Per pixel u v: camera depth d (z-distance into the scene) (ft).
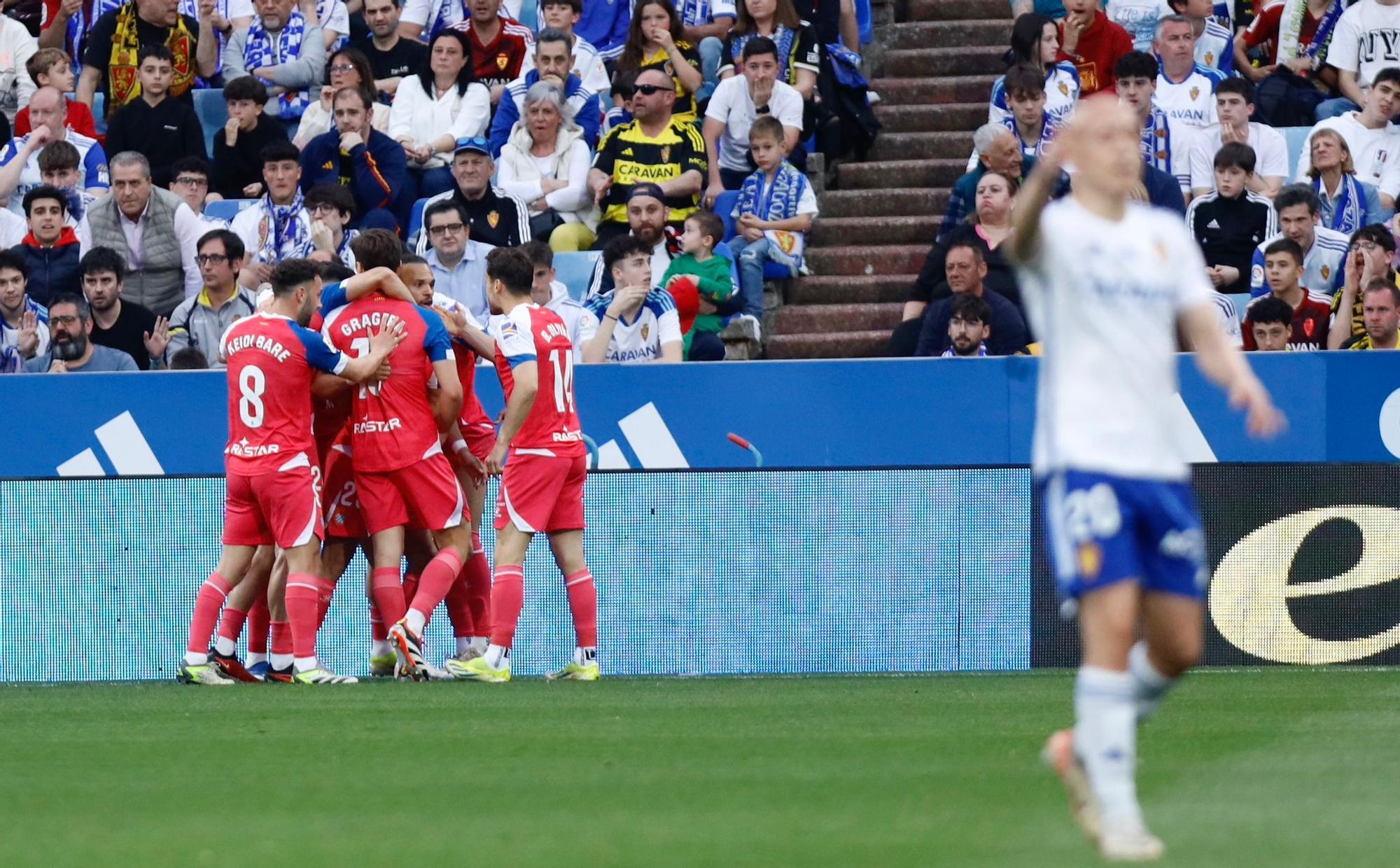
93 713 84.28
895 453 109.91
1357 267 122.21
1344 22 154.71
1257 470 108.47
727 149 154.51
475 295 133.08
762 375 110.01
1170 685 46.98
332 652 110.32
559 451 100.42
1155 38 152.87
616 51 174.50
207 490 110.42
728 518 110.52
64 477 111.04
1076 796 44.83
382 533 101.55
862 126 162.81
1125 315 44.73
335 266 109.09
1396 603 108.78
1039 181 44.52
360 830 49.47
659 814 51.85
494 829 49.47
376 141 147.23
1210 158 144.77
